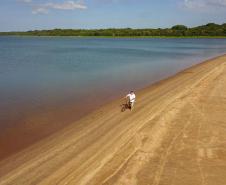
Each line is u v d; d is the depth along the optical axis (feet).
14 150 50.24
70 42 546.67
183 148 50.26
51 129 59.77
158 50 318.65
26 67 156.97
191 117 65.62
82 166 44.21
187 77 118.01
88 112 71.41
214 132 57.26
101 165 44.45
